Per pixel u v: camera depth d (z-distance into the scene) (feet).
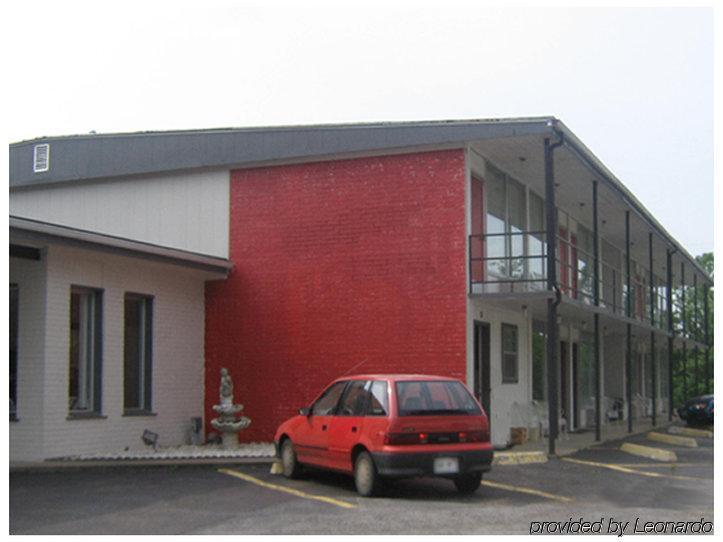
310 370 61.93
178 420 62.03
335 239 62.13
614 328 97.14
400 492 40.93
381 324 60.03
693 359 163.94
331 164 62.85
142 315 60.23
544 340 77.66
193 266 61.16
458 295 58.08
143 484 43.50
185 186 67.56
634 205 81.41
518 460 54.08
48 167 72.43
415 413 38.58
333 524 32.91
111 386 56.18
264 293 63.93
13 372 51.96
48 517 34.58
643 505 38.45
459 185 58.80
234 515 34.86
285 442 46.16
